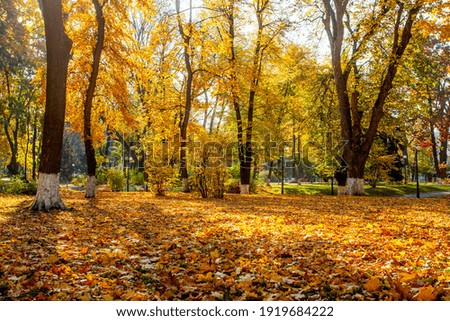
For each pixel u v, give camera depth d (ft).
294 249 20.27
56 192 38.75
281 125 106.22
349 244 21.33
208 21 76.07
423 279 13.74
